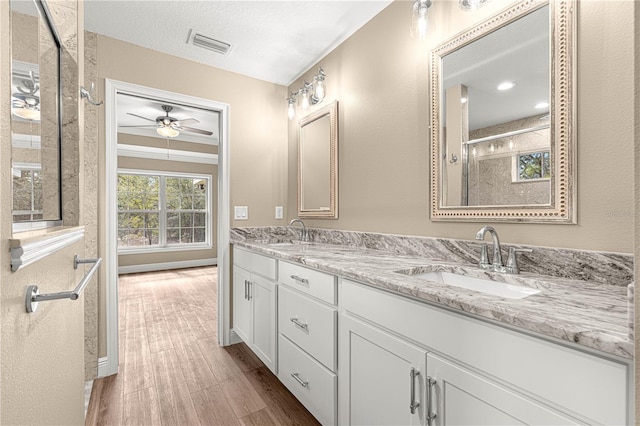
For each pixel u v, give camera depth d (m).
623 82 0.97
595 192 1.03
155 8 1.85
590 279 1.03
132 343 2.51
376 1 1.82
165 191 6.02
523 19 1.23
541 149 1.16
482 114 1.36
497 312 0.75
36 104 0.77
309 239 2.55
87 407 1.67
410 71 1.71
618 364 0.58
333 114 2.25
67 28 1.03
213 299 3.80
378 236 1.88
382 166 1.88
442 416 0.90
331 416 1.36
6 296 0.48
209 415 1.62
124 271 5.48
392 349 1.07
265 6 1.85
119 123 4.64
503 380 0.75
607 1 1.01
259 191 2.74
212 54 2.36
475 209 1.38
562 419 0.65
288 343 1.72
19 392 0.54
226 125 2.58
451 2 1.51
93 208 2.01
